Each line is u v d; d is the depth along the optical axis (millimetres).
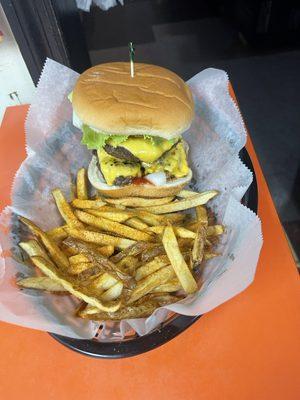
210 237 244
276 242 253
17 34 345
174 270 223
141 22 838
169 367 202
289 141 565
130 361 205
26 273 228
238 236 221
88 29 819
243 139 268
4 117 367
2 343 215
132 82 258
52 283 218
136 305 219
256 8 708
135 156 269
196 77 305
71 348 199
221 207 263
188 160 311
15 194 260
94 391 197
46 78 287
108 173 277
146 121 247
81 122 277
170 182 286
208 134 297
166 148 275
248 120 602
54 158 293
